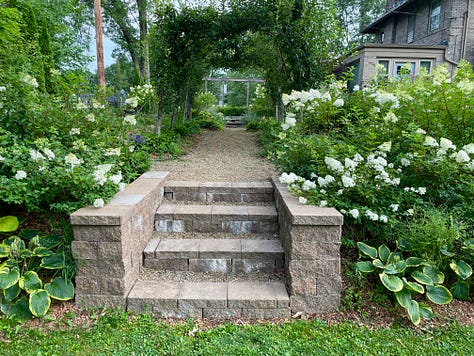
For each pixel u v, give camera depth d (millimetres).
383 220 2631
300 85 6824
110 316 2201
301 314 2318
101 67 8383
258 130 10594
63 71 12242
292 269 2312
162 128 7621
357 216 2586
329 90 4363
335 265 2311
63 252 2383
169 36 6695
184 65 7148
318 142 3484
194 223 3133
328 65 6914
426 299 2465
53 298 2340
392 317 2293
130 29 17328
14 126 3041
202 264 2695
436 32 11281
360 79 11188
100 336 2035
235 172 4504
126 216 2291
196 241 2900
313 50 6590
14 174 2594
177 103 7551
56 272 2412
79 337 2027
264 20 6574
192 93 11016
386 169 2984
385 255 2549
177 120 9391
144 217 2777
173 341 2006
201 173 4410
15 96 3031
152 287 2422
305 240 2291
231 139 8617
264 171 4590
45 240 2516
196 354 1887
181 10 6691
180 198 3594
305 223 2262
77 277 2281
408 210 2729
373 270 2430
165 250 2697
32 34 8203
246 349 1926
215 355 1876
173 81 6957
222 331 2121
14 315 2145
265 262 2693
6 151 2572
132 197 2740
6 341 1984
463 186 2914
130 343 1978
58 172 2479
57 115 3338
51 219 2709
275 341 2008
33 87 3285
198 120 11492
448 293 2336
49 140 3086
